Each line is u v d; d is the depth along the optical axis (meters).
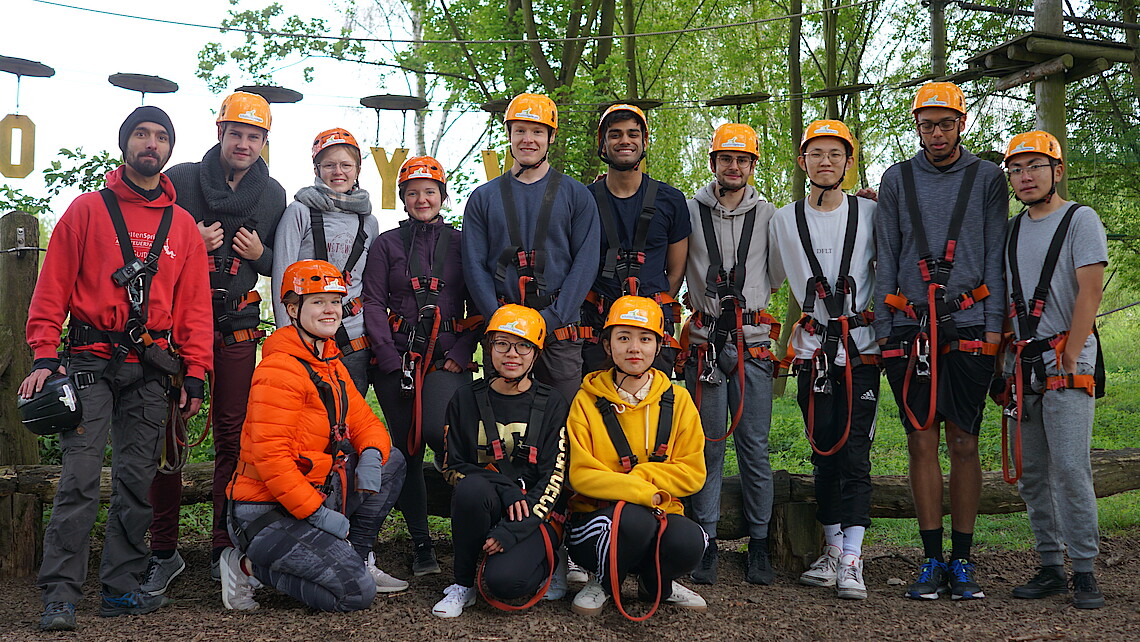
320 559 3.69
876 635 3.68
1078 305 4.00
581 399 3.94
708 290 4.45
